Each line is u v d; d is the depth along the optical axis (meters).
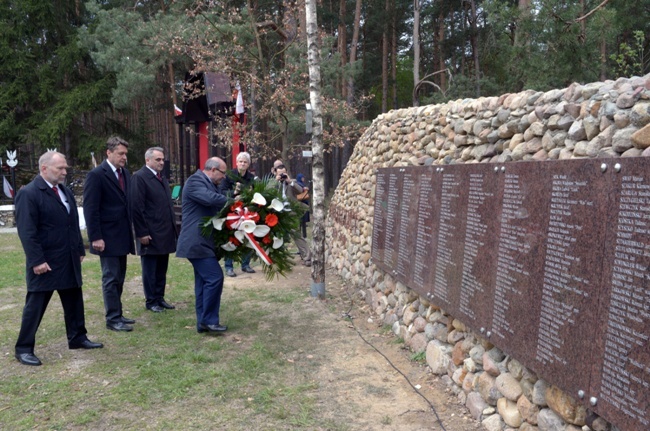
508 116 3.63
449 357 4.18
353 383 4.23
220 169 5.48
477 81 16.86
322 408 3.80
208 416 3.66
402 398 3.96
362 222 7.12
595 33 10.06
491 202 3.52
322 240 6.89
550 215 2.85
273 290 7.35
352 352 4.93
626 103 2.59
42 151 28.17
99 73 28.73
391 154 6.11
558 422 2.82
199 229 5.34
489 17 11.38
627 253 2.27
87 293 7.22
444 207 4.29
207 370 4.47
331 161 29.25
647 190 2.17
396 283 5.64
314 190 6.89
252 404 3.85
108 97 27.16
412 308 5.07
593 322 2.47
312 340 5.29
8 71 27.61
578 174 2.63
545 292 2.86
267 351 4.92
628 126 2.56
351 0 27.03
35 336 5.16
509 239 3.26
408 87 33.12
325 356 4.84
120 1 23.88
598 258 2.46
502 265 3.34
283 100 14.77
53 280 4.56
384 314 5.86
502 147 3.72
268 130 21.62
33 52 28.50
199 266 5.35
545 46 10.73
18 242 13.04
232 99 12.58
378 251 6.13
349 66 18.58
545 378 2.82
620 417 2.27
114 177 5.47
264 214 5.46
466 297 3.82
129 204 5.61
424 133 5.16
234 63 15.12
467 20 25.84
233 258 5.65
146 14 24.88
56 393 4.02
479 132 3.97
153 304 6.39
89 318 6.01
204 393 4.03
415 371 4.45
